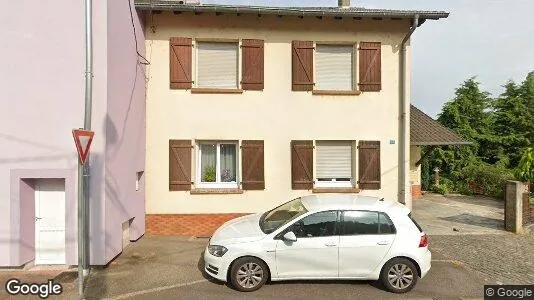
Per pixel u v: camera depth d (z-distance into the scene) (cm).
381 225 542
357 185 880
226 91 855
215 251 542
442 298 519
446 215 1112
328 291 536
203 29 857
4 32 604
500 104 2412
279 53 870
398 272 533
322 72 898
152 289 534
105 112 612
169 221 848
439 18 846
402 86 881
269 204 866
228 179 895
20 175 605
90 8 574
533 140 2197
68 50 611
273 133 868
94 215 608
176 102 852
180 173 850
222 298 506
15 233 600
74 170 611
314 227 538
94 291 525
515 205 896
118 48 666
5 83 604
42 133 609
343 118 877
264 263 533
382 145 885
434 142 1148
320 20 873
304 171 870
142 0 892
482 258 693
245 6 815
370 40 884
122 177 689
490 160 2256
